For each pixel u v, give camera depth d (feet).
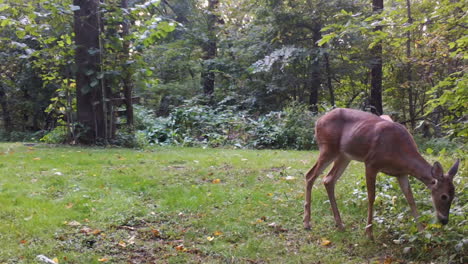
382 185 19.76
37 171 24.40
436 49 36.47
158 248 15.56
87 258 14.38
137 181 23.12
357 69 56.70
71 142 37.19
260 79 61.05
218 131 45.75
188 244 16.03
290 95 62.13
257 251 15.65
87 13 35.27
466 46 19.51
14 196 19.77
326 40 18.88
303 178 24.72
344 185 23.13
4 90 70.08
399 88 54.08
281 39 56.08
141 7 35.14
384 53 50.29
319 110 48.37
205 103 67.56
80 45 34.83
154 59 69.82
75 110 39.83
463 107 18.93
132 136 37.78
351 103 65.46
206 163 28.50
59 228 16.56
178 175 24.72
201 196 20.97
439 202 14.80
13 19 35.19
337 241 16.67
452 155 25.07
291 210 19.67
